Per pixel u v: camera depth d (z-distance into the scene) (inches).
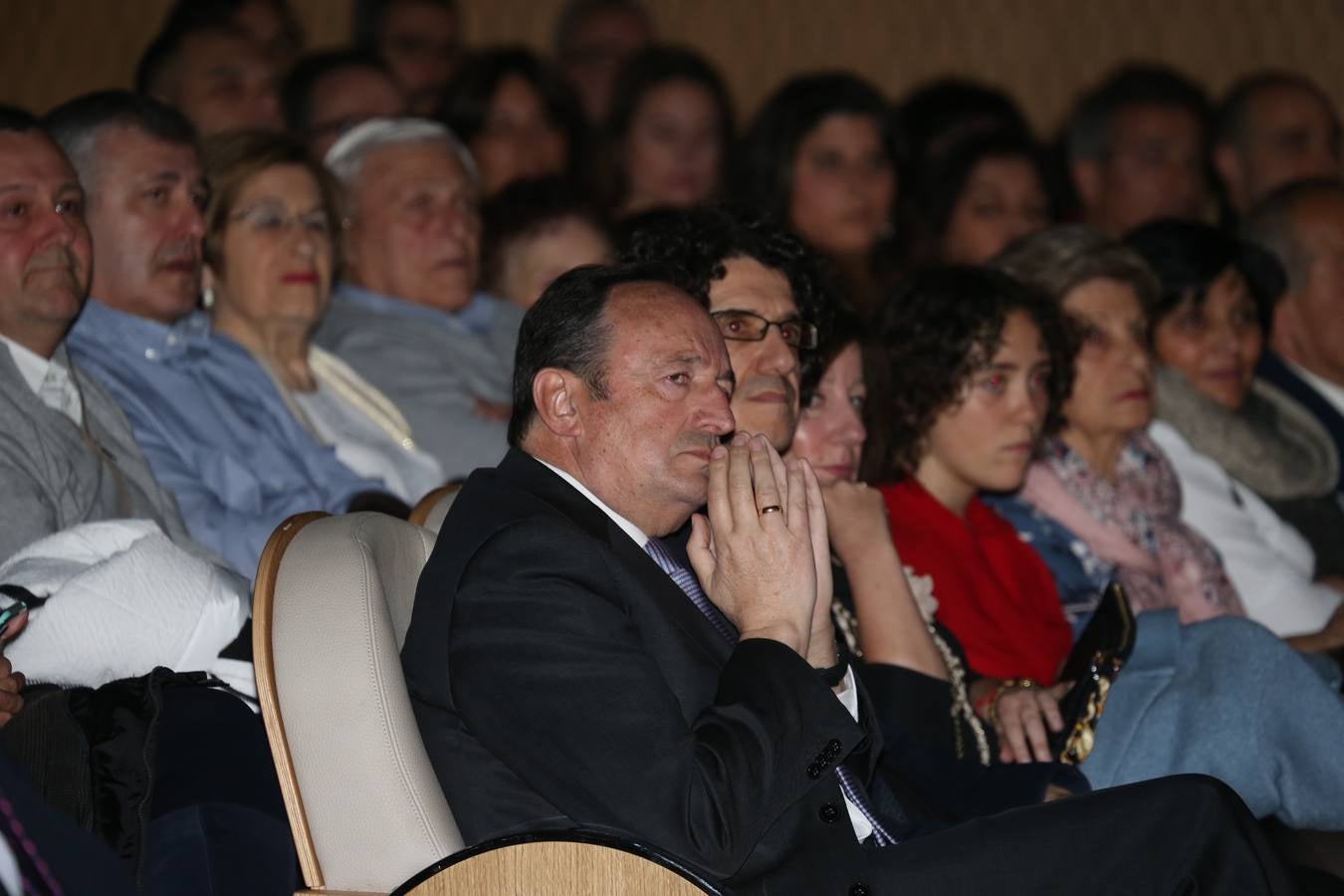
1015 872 221.8
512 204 472.4
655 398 230.5
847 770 241.6
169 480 334.0
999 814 228.8
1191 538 412.8
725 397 233.6
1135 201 636.1
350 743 211.6
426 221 449.1
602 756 207.2
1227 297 459.8
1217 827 220.5
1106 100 643.5
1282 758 296.5
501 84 565.6
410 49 641.0
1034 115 821.2
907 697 286.0
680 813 204.5
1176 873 220.8
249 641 260.8
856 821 238.8
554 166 572.1
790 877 215.9
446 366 435.2
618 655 213.2
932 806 271.0
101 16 661.9
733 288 282.8
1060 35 822.5
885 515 305.6
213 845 229.5
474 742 219.9
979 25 818.2
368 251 451.2
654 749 206.8
